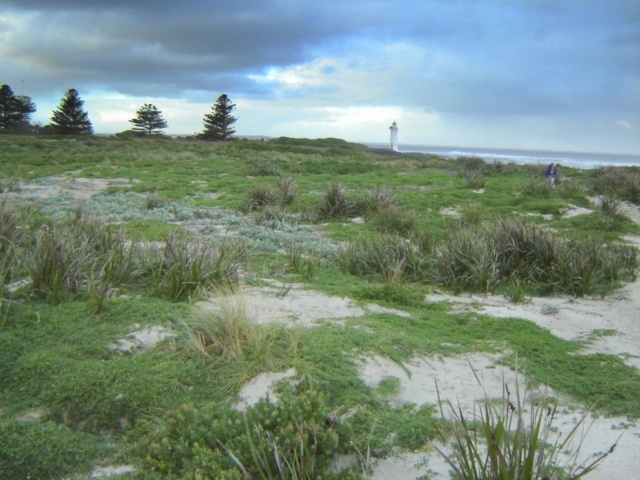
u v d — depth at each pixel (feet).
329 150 144.56
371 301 22.65
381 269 26.94
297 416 12.81
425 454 13.03
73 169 77.36
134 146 131.95
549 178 57.47
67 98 238.89
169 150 118.83
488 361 17.62
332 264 28.60
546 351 18.45
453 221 40.40
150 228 35.06
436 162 105.81
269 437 11.91
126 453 12.71
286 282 24.47
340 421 13.21
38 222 33.42
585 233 37.27
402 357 17.07
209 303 20.30
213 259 23.04
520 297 24.62
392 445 13.21
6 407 14.10
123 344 16.78
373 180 68.44
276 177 70.03
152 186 58.08
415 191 56.65
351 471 11.73
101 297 19.30
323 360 15.87
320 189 59.62
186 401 14.28
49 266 20.25
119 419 13.91
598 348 19.43
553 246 28.53
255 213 43.29
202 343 16.56
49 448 12.38
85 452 12.65
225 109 249.34
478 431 13.67
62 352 15.98
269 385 14.82
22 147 114.01
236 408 14.12
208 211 43.78
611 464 12.64
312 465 11.37
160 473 11.93
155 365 15.40
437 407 14.66
